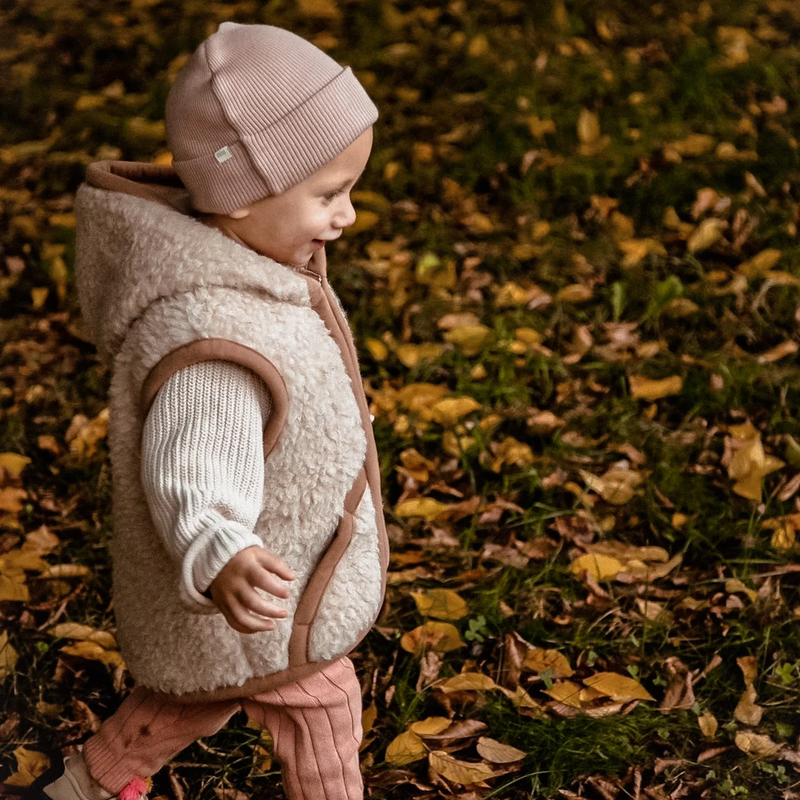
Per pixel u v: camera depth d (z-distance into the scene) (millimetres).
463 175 5301
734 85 5758
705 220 4758
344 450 2090
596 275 4691
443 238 4930
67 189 5383
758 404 4039
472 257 4824
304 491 2090
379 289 4621
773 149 5316
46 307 4680
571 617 3262
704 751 2859
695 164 5223
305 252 2158
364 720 2920
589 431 3939
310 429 2047
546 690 2992
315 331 2070
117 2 6828
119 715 2346
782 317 4379
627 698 2959
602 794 2748
